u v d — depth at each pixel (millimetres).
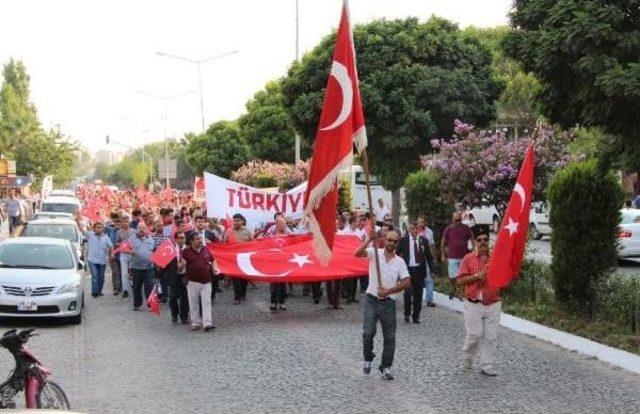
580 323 15156
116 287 21641
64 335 15148
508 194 20625
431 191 23688
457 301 19172
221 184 22688
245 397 10453
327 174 11016
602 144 15945
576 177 16234
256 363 12602
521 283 18812
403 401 10219
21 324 16359
